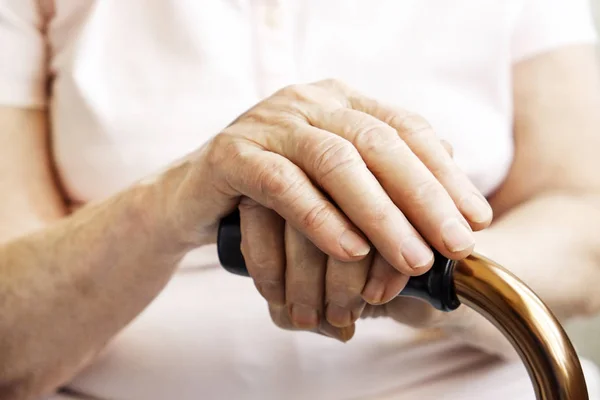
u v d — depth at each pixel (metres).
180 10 0.88
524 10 0.95
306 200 0.66
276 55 0.89
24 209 0.88
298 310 0.71
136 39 0.89
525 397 0.86
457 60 0.92
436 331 0.87
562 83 0.95
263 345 0.85
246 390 0.86
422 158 0.69
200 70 0.88
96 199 0.90
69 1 0.90
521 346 0.64
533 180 0.94
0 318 0.80
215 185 0.69
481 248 0.84
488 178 0.92
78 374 0.86
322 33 0.90
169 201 0.73
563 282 0.83
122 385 0.86
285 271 0.70
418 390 0.86
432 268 0.66
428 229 0.65
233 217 0.70
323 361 0.85
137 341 0.85
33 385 0.83
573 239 0.86
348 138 0.68
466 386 0.86
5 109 0.90
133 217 0.76
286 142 0.68
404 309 0.75
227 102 0.89
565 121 0.94
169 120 0.88
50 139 0.92
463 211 0.67
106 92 0.89
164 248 0.75
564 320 0.85
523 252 0.84
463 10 0.92
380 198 0.65
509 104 0.94
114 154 0.89
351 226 0.66
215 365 0.85
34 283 0.79
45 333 0.80
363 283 0.68
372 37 0.90
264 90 0.89
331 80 0.74
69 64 0.89
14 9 0.90
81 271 0.78
